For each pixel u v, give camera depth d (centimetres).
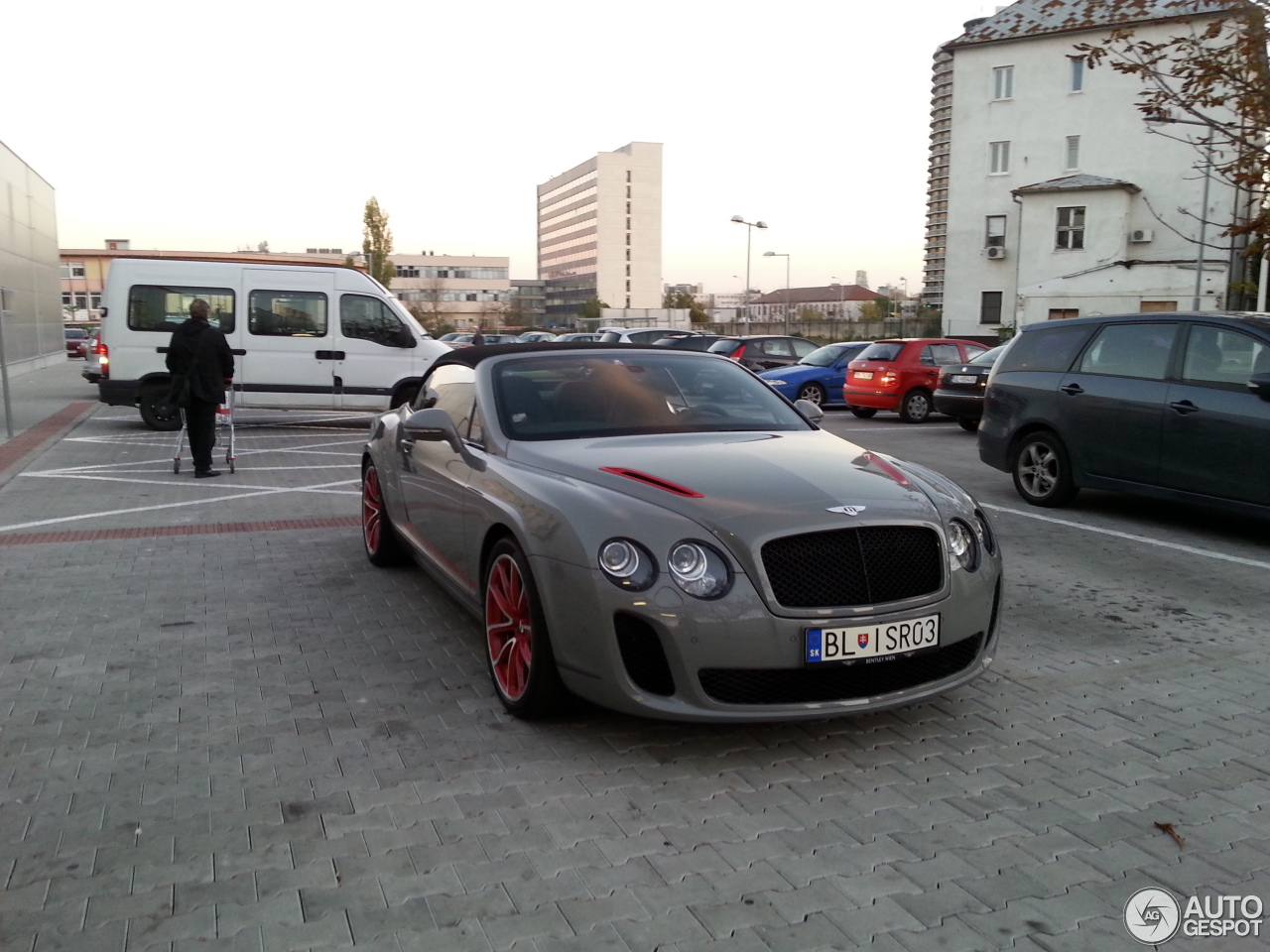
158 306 1368
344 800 314
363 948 238
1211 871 277
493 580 392
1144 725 379
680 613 320
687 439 425
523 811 307
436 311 10144
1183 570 629
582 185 17600
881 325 5206
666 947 239
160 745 357
